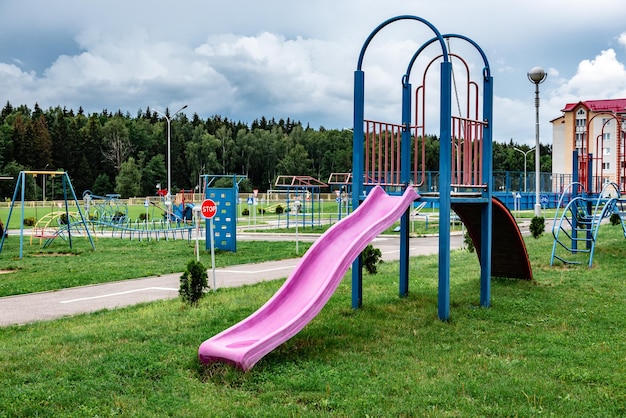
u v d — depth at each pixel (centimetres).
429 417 556
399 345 809
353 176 1023
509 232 1227
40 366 705
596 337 848
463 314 1005
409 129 1086
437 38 980
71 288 1423
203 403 595
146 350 764
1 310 1152
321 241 872
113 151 11769
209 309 1023
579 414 566
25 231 3541
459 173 1017
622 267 1473
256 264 1855
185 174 12012
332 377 668
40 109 14412
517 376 671
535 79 2994
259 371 689
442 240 959
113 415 564
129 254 2164
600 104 5547
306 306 762
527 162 11312
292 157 12244
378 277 1397
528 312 1018
